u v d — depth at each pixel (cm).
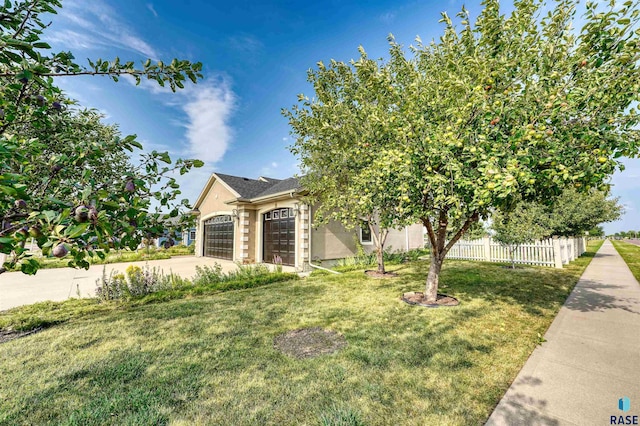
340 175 935
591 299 671
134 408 288
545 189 475
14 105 224
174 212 234
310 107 834
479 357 385
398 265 1300
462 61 482
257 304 659
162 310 615
